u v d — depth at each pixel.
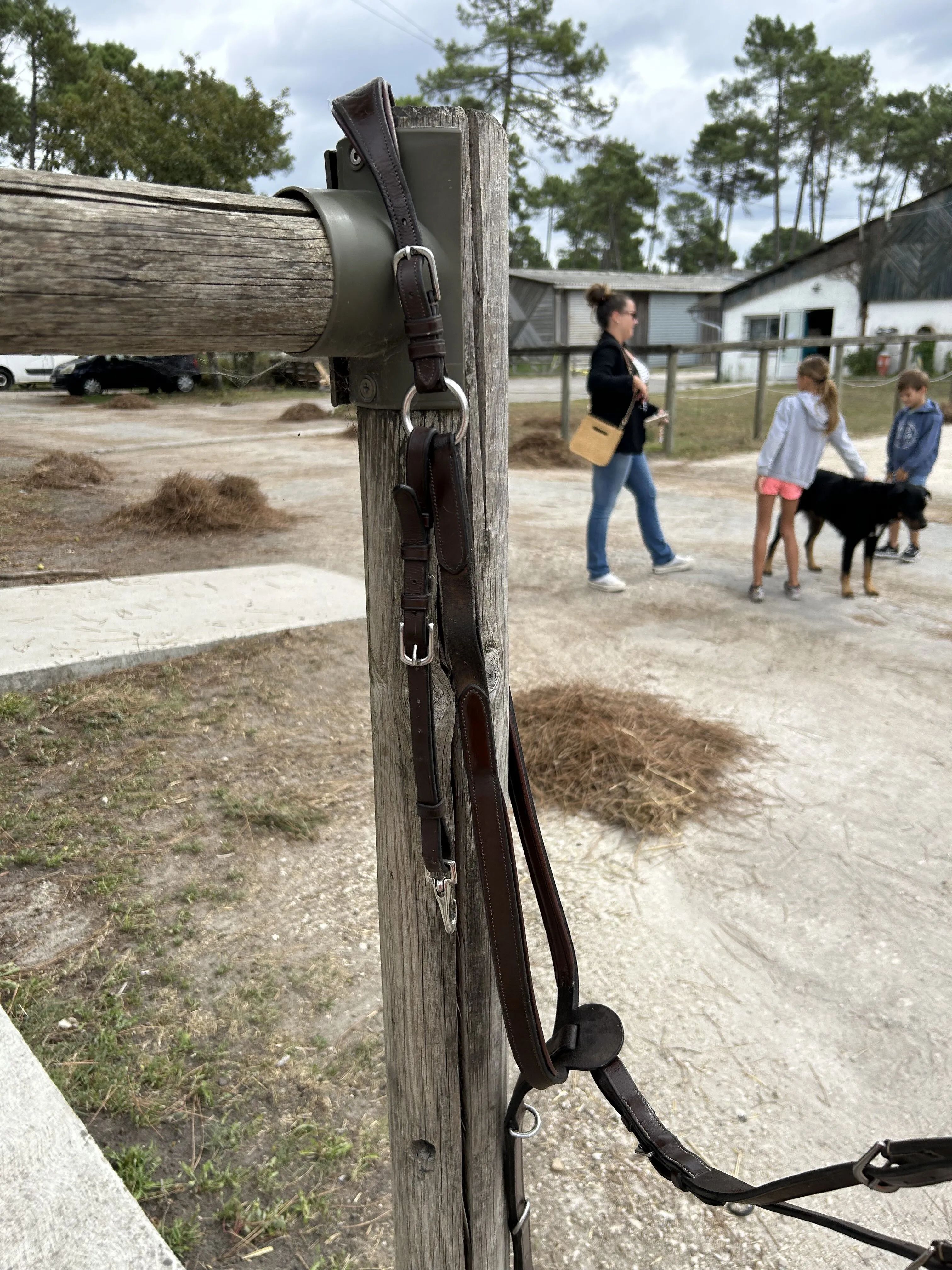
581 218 68.94
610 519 8.41
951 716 4.19
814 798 3.48
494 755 0.93
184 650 4.51
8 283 0.62
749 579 6.40
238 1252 1.73
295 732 3.88
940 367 26.70
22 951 2.51
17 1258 1.50
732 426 16.17
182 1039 2.21
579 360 35.00
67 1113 1.78
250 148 24.28
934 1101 2.14
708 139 70.94
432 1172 1.24
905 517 5.61
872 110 64.50
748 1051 2.29
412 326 0.82
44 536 7.16
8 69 38.09
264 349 0.81
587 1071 1.16
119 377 19.69
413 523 0.87
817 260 29.03
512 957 0.98
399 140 0.83
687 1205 1.89
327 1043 2.24
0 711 3.81
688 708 4.25
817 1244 1.81
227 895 2.79
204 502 7.62
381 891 1.15
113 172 23.25
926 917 2.79
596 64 43.81
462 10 44.12
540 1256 1.77
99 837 3.05
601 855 3.13
